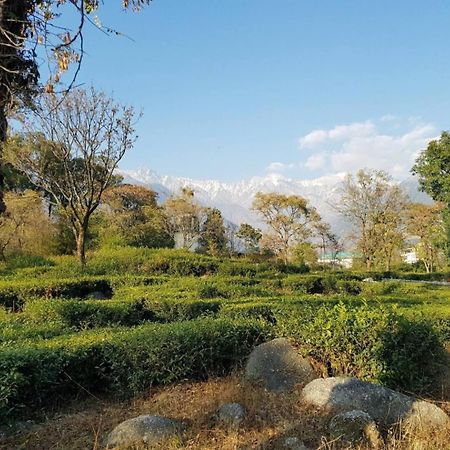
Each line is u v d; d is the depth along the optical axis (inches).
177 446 166.9
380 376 216.2
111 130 707.4
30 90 136.8
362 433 170.9
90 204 698.8
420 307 367.9
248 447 165.6
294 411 193.0
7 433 186.2
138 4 157.4
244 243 1882.4
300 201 1817.2
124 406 215.2
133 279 556.7
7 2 129.3
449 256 1581.0
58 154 702.5
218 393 211.2
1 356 202.1
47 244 947.3
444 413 190.9
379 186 1612.9
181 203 1587.1
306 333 234.7
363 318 225.6
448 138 1464.1
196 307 370.3
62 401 221.9
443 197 1505.9
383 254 1669.5
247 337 255.0
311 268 1200.2
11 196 893.2
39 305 350.6
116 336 242.5
